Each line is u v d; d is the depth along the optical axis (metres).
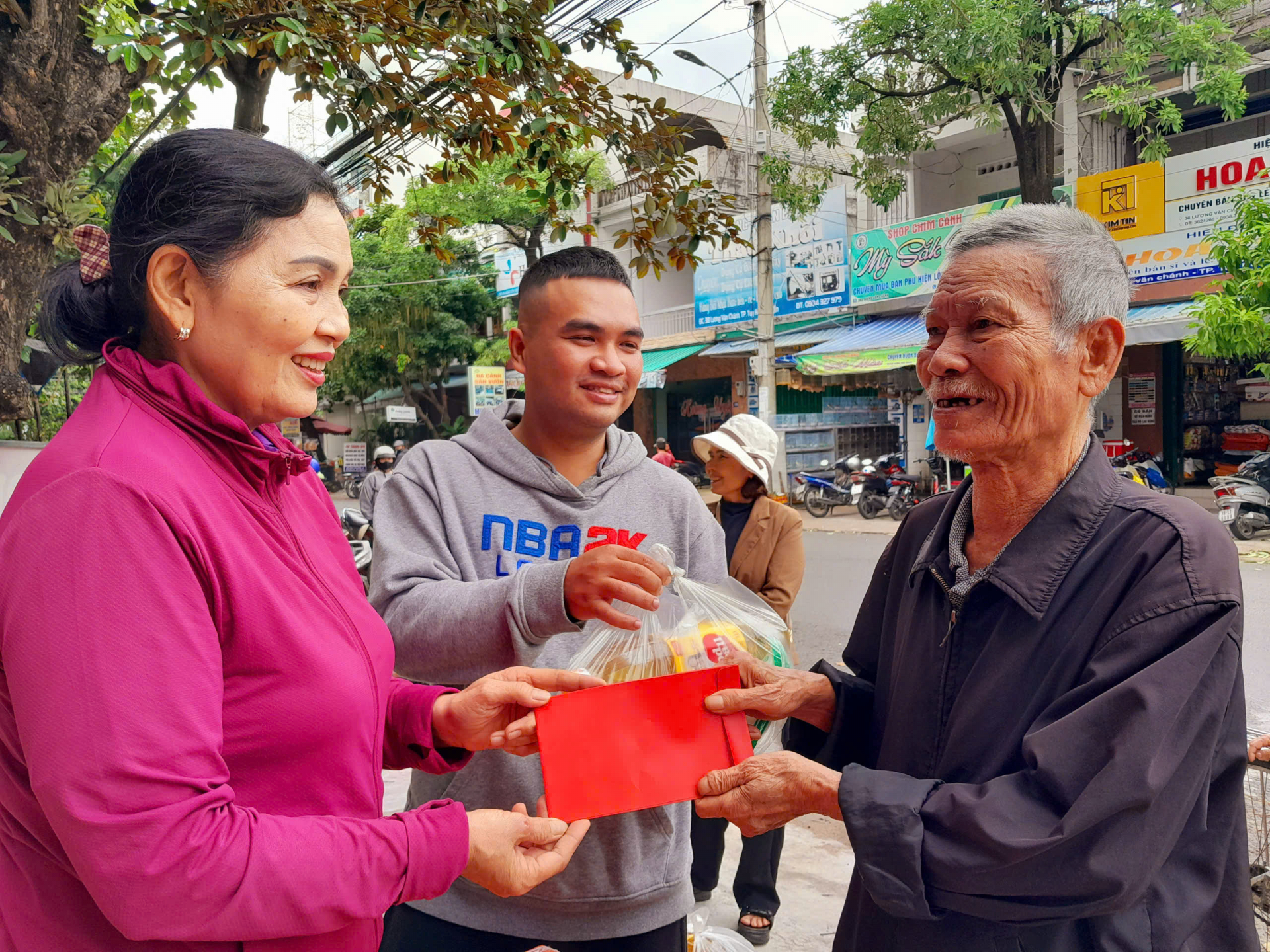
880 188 10.45
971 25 8.61
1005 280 1.12
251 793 0.98
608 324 1.64
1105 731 0.98
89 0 2.97
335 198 1.08
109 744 0.82
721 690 1.28
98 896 0.84
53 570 0.84
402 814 1.02
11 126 2.69
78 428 0.95
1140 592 1.05
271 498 1.08
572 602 1.39
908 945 1.18
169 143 0.99
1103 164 11.28
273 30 2.48
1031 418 1.14
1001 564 1.17
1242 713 1.11
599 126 3.02
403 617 1.56
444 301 18.97
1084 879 0.96
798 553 3.20
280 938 0.94
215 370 1.02
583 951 1.59
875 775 1.11
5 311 2.74
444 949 1.59
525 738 1.25
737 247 14.87
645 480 1.79
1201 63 8.84
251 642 0.96
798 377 13.41
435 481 1.70
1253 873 2.29
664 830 1.63
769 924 2.70
